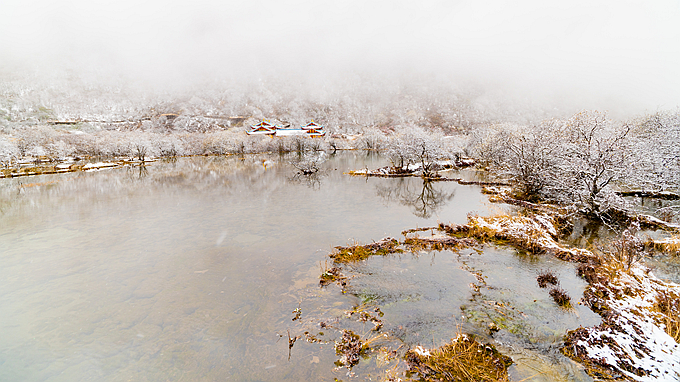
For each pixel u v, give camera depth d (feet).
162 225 61.41
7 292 35.50
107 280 38.19
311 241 50.16
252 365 22.91
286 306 31.07
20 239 54.03
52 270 41.37
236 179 124.57
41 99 627.46
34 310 31.65
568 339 23.95
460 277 36.42
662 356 21.07
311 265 40.91
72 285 37.04
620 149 54.49
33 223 64.13
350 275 37.47
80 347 25.81
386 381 20.45
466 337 24.90
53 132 249.34
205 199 85.71
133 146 224.53
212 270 40.32
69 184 116.26
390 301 31.32
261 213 69.26
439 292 32.96
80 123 493.36
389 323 27.50
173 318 29.71
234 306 31.55
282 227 58.18
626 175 56.90
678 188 58.54
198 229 58.13
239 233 55.21
